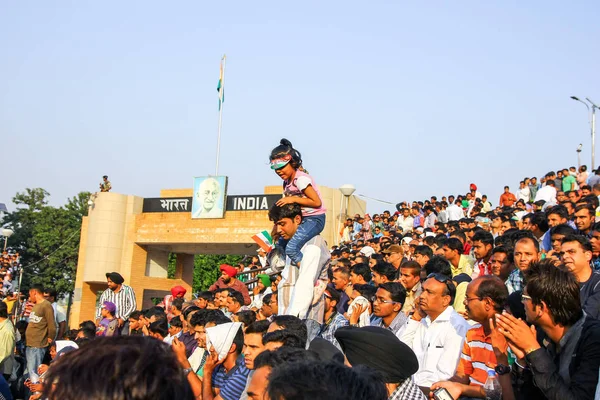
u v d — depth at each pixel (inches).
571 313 164.1
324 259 255.4
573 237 243.4
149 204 1141.1
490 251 369.4
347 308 390.0
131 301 504.4
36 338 522.0
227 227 1066.1
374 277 372.8
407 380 156.8
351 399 88.1
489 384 202.7
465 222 636.7
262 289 512.4
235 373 245.4
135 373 70.5
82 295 1134.4
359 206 1131.3
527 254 263.7
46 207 2041.1
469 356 217.9
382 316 281.4
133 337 77.4
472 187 984.3
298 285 244.7
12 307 717.9
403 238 692.1
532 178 963.3
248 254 1118.4
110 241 1124.5
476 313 210.4
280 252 299.9
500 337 195.3
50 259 1945.1
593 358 158.2
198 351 320.5
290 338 197.3
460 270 379.9
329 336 263.7
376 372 98.9
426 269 314.3
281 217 247.8
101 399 68.8
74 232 1953.7
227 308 417.1
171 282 1180.5
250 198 1062.4
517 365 194.2
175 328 404.5
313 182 250.7
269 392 90.1
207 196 1080.2
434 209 932.0
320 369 91.4
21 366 546.3
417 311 263.4
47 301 531.2
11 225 2049.7
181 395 73.8
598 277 234.7
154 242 1115.3
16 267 1061.8
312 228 249.0
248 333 227.6
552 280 165.3
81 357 72.4
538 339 185.6
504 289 208.8
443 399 190.1
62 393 69.6
